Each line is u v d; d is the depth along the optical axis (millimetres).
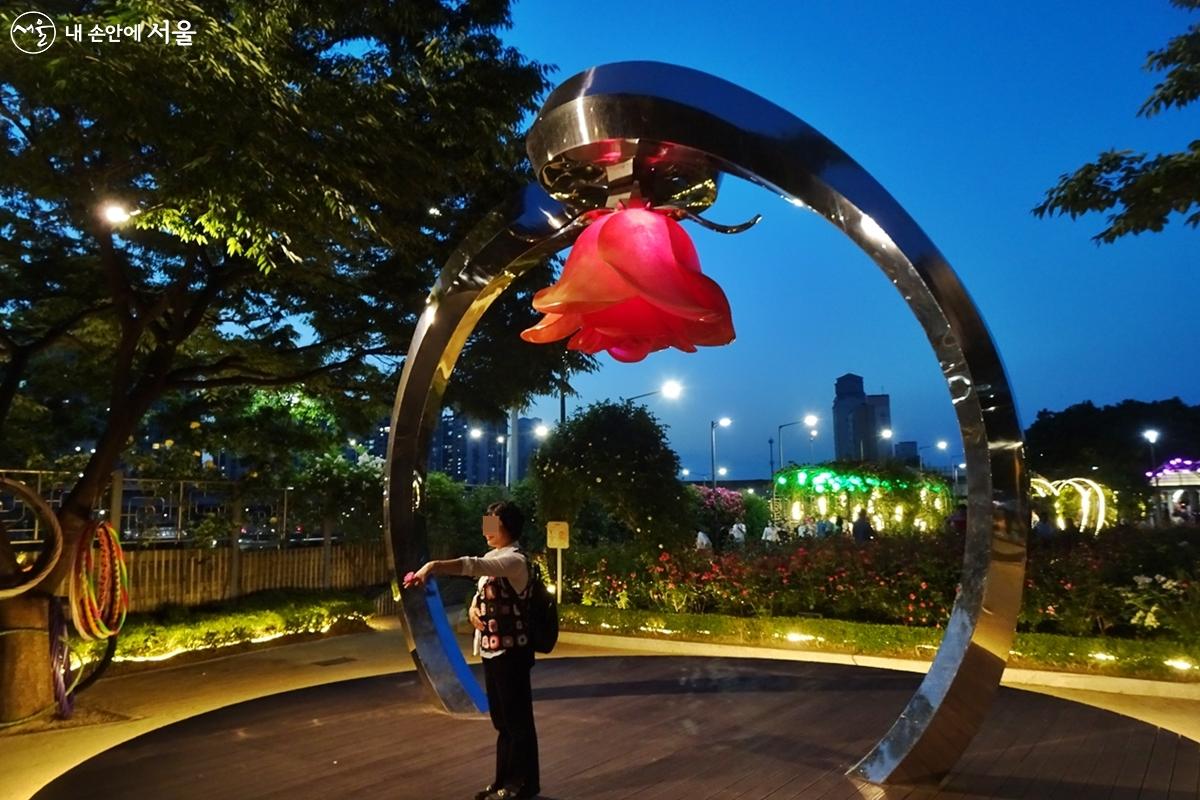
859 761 4621
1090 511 15805
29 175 5566
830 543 10758
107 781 4434
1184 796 4082
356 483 11805
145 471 9508
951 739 4172
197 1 5938
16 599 6008
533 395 10359
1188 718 6055
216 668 8109
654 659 7801
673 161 4301
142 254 8562
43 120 6031
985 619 4070
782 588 9297
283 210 5371
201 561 9656
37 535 8188
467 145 7492
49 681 6113
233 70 4945
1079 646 7293
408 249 8070
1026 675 7297
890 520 20578
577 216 4836
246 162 4992
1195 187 6902
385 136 6152
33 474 8289
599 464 11047
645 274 3641
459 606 13164
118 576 6617
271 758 4805
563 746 4945
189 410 11086
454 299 6000
